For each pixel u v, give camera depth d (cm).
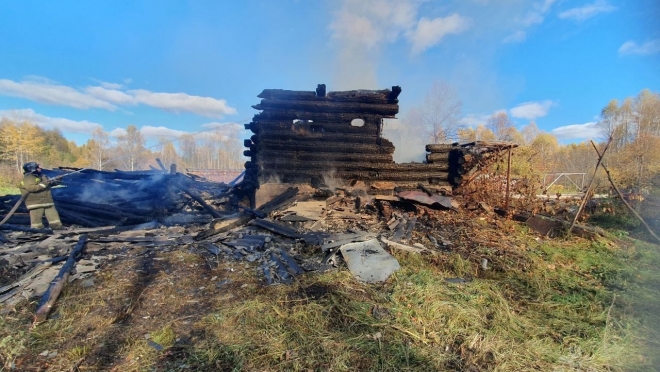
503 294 404
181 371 256
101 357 274
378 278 423
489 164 995
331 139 958
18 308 343
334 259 482
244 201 1069
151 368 260
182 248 542
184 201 1013
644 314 361
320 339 297
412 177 992
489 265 494
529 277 455
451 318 333
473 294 391
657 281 452
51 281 398
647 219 801
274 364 266
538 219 741
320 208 752
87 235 593
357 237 559
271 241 563
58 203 809
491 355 285
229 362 268
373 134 976
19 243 570
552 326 337
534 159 1780
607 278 466
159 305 359
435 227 675
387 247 533
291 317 331
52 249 522
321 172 955
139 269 452
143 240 577
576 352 291
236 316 332
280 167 943
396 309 344
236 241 557
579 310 374
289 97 935
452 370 266
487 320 339
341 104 947
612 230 746
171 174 1109
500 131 3941
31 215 669
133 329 313
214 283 414
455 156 1000
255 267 463
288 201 791
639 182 1061
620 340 312
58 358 272
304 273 438
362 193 927
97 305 356
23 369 258
